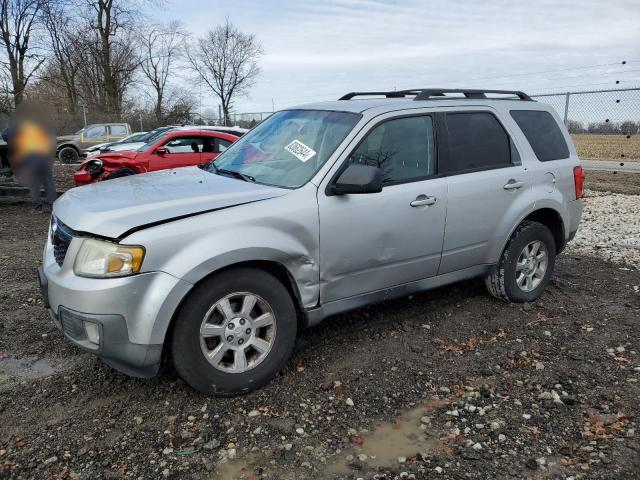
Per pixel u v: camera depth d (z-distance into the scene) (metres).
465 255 4.41
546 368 3.78
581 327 4.48
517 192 4.62
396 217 3.86
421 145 4.12
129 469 2.70
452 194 4.17
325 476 2.67
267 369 3.42
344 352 3.98
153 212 3.11
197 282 3.09
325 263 3.60
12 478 2.61
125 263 2.92
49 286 3.21
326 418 3.16
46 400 3.31
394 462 2.78
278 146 4.10
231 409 3.24
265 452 2.85
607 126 16.27
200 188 3.57
